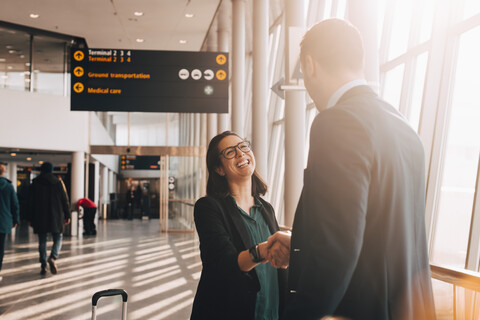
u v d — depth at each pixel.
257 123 10.87
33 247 12.47
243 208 2.01
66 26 14.75
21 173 24.77
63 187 8.64
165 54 9.97
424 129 5.35
